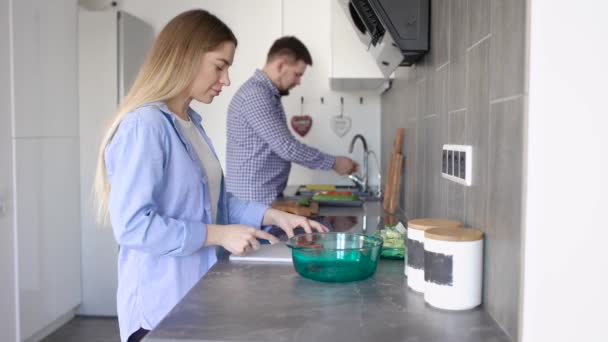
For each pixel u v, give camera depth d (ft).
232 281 4.26
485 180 3.67
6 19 8.70
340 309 3.58
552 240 2.96
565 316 2.99
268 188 9.17
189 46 4.70
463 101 4.32
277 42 8.94
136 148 4.28
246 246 4.57
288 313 3.49
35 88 9.59
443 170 4.99
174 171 4.59
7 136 8.81
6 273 8.84
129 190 4.25
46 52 9.95
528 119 2.94
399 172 8.26
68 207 10.96
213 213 5.37
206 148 5.41
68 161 10.92
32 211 9.56
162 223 4.31
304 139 13.23
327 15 12.90
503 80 3.29
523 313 3.01
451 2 4.78
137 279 4.62
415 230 3.96
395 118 9.53
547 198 2.95
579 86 2.88
